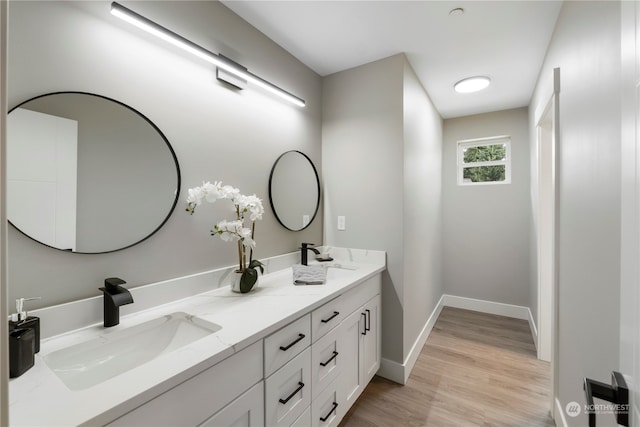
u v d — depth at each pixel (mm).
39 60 991
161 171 1336
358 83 2332
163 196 1342
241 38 1757
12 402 685
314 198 2416
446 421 1748
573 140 1410
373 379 2193
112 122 1177
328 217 2488
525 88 2775
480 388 2070
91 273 1124
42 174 998
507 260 3459
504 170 3533
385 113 2205
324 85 2510
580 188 1305
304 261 2107
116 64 1193
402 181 2135
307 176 2334
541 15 1720
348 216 2381
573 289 1408
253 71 1842
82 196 1092
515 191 3404
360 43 2029
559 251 1679
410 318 2330
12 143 937
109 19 1177
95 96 1127
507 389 2059
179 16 1417
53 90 1023
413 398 1963
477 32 1902
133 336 1104
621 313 593
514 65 2320
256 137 1866
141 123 1269
